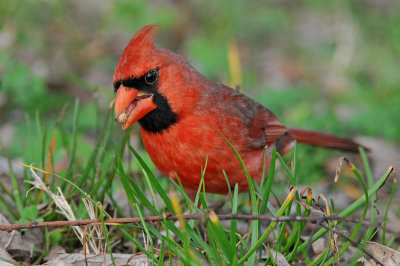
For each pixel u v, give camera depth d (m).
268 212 7.21
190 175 6.04
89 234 5.36
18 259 5.61
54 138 6.81
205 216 4.57
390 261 5.11
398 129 9.79
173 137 5.84
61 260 5.25
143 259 5.20
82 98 11.12
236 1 14.98
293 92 10.83
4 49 11.37
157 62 5.68
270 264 5.19
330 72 13.17
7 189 6.47
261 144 6.51
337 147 8.09
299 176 8.67
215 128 5.92
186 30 14.46
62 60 12.55
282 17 15.09
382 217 7.20
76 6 14.41
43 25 13.20
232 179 6.13
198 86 5.89
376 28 13.88
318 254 5.76
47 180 6.37
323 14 16.06
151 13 13.62
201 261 5.03
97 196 6.15
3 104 10.24
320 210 5.21
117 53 13.41
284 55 14.21
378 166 9.15
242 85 10.33
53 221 5.60
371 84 12.60
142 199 5.17
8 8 12.64
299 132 7.94
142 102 5.71
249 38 14.51
